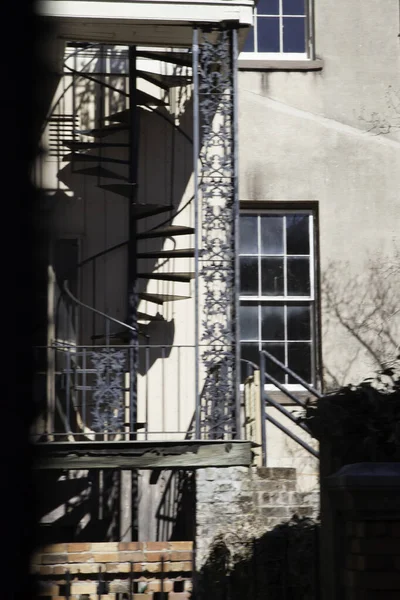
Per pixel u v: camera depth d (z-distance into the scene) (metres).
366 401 5.93
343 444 5.91
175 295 12.79
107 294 13.08
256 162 13.63
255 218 13.84
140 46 12.69
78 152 13.46
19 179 5.08
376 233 13.63
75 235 13.15
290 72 13.82
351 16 13.99
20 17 5.03
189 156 13.57
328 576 5.65
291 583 7.52
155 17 11.52
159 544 9.45
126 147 13.52
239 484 10.33
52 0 11.27
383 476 4.64
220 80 11.86
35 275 5.12
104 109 13.57
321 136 13.75
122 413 10.98
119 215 13.28
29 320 5.12
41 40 5.11
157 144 13.55
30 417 5.21
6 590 5.27
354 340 13.38
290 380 13.55
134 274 12.81
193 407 13.02
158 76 13.07
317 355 13.52
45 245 5.19
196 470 10.41
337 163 13.73
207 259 12.10
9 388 5.14
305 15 14.20
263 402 11.06
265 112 13.73
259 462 11.02
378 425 5.87
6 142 5.05
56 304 12.84
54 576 9.12
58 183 13.20
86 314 13.01
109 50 13.62
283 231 13.85
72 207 13.20
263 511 10.22
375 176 13.73
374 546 4.61
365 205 13.69
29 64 5.06
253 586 7.72
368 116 13.82
